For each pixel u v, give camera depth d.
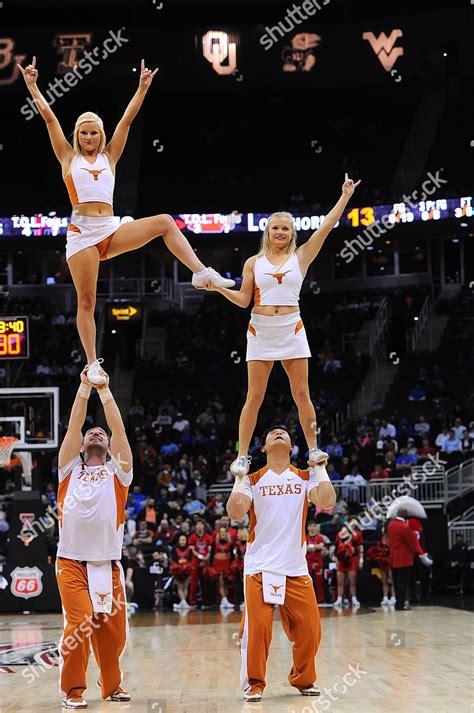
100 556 6.99
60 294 35.03
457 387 28.95
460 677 8.19
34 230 32.62
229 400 30.50
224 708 6.59
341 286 35.31
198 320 33.53
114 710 6.58
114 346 33.09
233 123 38.19
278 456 7.31
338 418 28.98
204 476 24.73
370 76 34.47
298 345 6.68
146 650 11.30
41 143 37.28
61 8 35.91
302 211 32.91
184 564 19.03
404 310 32.84
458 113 35.25
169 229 6.26
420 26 33.38
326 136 37.66
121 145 6.45
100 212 6.23
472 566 20.42
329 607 18.17
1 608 18.31
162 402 30.59
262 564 7.16
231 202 35.97
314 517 21.86
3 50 33.19
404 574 16.83
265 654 7.07
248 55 34.19
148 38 33.66
